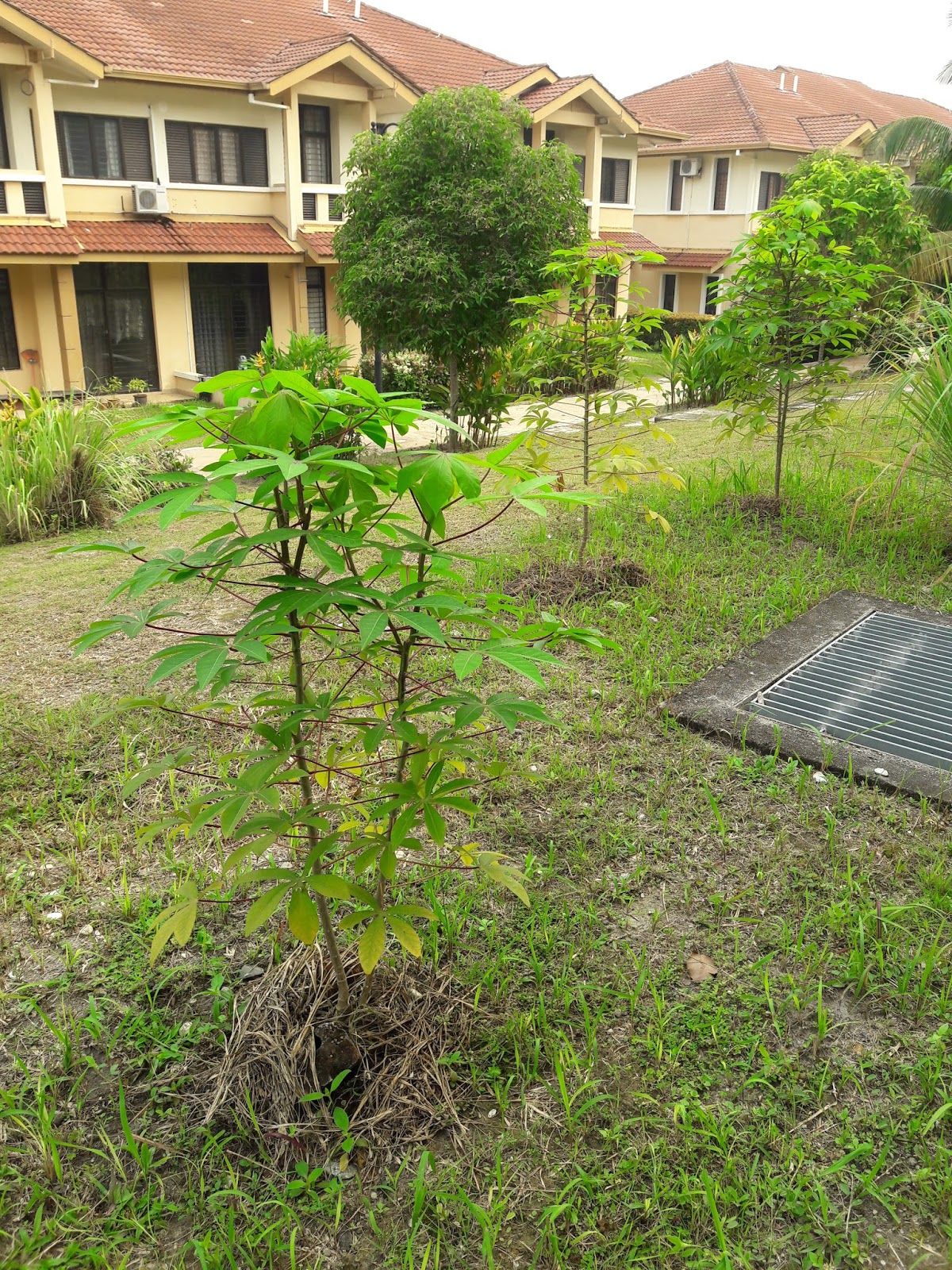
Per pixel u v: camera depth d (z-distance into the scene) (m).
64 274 14.27
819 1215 1.76
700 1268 1.67
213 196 16.23
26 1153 1.92
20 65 13.30
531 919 2.54
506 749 3.41
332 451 1.54
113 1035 2.22
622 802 3.11
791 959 2.42
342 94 16.52
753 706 3.68
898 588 4.93
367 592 1.62
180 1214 1.81
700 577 5.08
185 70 15.13
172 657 1.61
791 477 6.70
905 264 13.66
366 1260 1.72
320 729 2.28
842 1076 2.07
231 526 1.87
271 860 2.81
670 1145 1.90
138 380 15.32
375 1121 1.97
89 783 3.26
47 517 6.93
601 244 4.57
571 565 5.05
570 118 19.38
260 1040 2.08
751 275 5.84
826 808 3.04
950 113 35.88
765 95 26.42
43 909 2.65
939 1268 1.67
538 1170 1.88
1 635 4.66
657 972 2.38
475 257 10.42
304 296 17.09
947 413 5.20
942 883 2.63
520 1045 2.16
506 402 9.74
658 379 12.74
